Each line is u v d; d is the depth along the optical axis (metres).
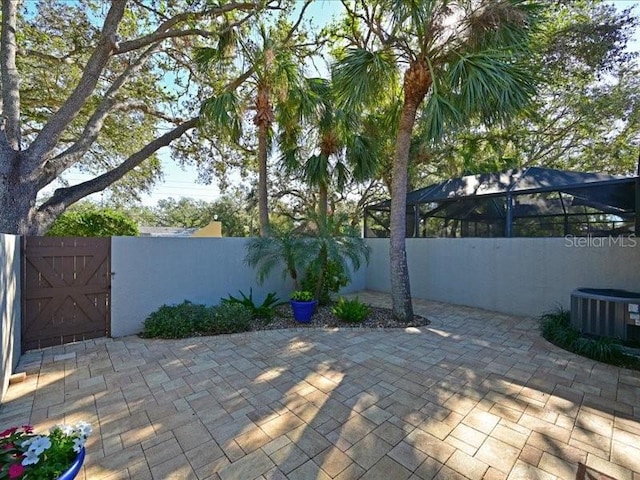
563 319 4.88
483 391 3.03
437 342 4.48
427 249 7.90
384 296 8.43
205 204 29.20
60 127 5.42
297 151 8.22
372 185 13.55
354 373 3.43
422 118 5.22
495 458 2.10
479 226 8.07
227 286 6.23
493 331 5.05
